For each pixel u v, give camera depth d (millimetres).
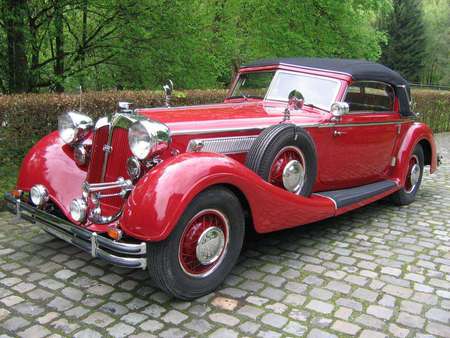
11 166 5531
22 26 7559
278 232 4832
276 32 11820
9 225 4707
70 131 3852
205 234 3250
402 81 5684
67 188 3744
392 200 5992
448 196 6664
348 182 5148
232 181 3287
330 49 11875
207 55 10672
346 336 2959
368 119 5062
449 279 3844
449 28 46531
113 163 3631
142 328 2963
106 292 3412
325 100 4750
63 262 3896
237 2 12406
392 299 3461
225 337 2895
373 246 4531
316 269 3941
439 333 3025
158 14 8820
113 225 3180
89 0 8117
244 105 4848
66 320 3031
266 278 3734
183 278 3191
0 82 8453
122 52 9172
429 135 6188
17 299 3279
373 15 16312
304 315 3188
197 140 3418
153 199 2975
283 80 5090
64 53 9141
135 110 3992
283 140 3887
